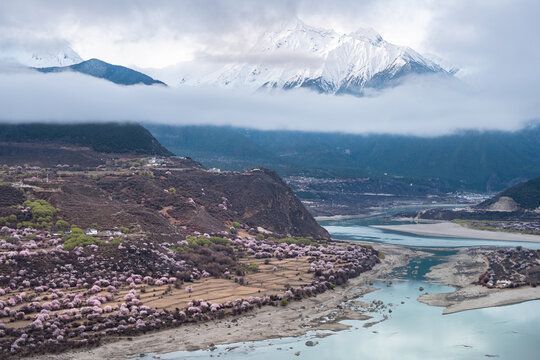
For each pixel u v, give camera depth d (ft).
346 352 467.11
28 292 541.34
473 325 538.47
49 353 445.78
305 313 574.56
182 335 500.33
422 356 459.73
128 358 448.24
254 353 463.01
